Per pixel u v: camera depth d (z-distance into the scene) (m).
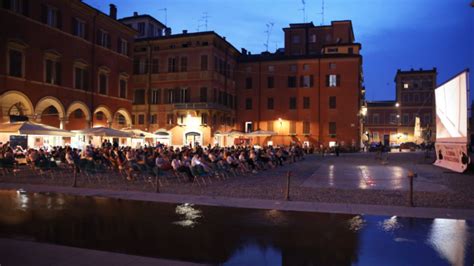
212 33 49.59
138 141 46.09
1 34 28.27
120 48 43.16
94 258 7.23
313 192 15.81
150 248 7.98
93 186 17.39
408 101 88.50
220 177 21.67
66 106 34.66
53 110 35.62
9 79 28.95
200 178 20.95
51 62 33.28
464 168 24.61
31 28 30.94
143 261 7.11
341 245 8.32
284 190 16.39
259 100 58.94
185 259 7.30
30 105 30.88
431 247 8.20
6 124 25.28
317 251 7.89
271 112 58.50
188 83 50.94
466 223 10.45
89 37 38.00
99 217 10.95
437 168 28.81
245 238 8.83
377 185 18.27
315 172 25.34
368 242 8.55
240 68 59.94
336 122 56.12
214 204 13.08
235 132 49.03
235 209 12.25
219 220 10.66
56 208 12.24
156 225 10.02
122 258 7.26
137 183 18.59
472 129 52.69
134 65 53.66
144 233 9.19
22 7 30.33
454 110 26.75
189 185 18.08
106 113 40.62
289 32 68.69
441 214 11.55
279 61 58.34
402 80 89.25
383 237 8.98
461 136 25.30
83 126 38.56
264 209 12.27
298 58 57.66
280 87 58.31
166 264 6.96
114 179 20.06
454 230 9.67
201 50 50.50
